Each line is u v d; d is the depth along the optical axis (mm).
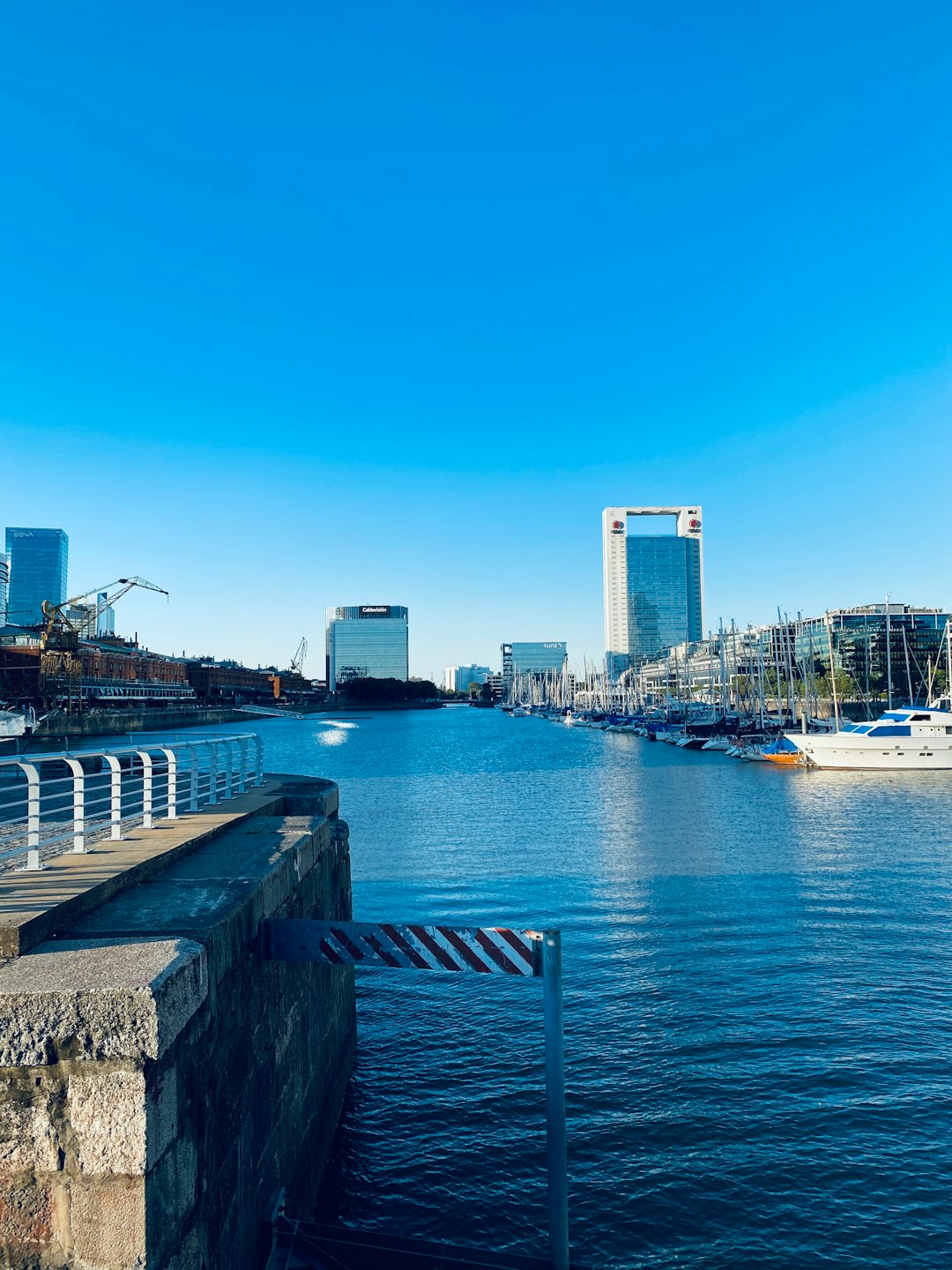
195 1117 7543
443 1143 15297
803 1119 15586
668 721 147500
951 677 103375
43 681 160625
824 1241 12445
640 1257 12203
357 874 36031
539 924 27781
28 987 6473
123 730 158375
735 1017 19984
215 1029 8320
